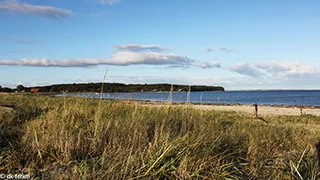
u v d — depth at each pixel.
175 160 3.25
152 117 5.16
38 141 3.72
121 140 3.80
